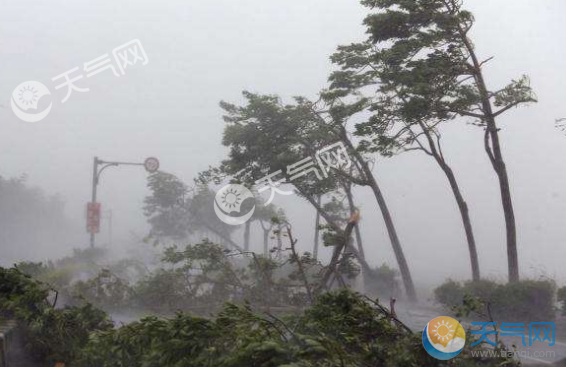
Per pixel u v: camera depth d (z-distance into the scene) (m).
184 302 13.29
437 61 17.66
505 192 18.27
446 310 16.25
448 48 17.75
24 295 7.75
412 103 17.28
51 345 7.44
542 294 14.79
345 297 6.40
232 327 5.64
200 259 13.79
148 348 5.89
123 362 6.11
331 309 6.33
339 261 12.09
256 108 20.67
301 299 12.21
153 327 5.79
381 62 18.16
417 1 17.50
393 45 17.81
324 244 14.39
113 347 6.12
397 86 17.88
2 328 7.38
